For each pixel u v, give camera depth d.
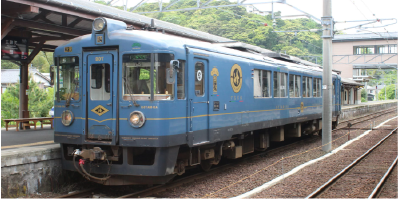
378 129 21.69
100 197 7.41
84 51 7.68
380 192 7.61
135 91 7.25
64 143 7.91
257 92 11.09
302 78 15.02
